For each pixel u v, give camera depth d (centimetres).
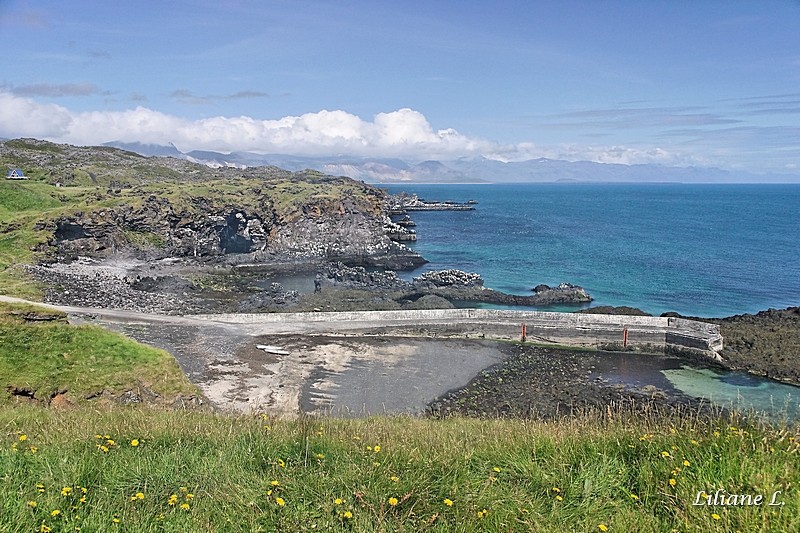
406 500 811
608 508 816
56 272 8212
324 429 1205
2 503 763
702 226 17438
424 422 1739
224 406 3566
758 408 3788
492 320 5641
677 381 4441
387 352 4966
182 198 11600
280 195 12719
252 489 837
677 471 872
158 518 771
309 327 5569
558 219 19788
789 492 809
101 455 977
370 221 12450
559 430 1170
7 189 11612
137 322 5566
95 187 14600
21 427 1312
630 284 8706
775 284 8700
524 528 763
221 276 9425
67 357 3278
